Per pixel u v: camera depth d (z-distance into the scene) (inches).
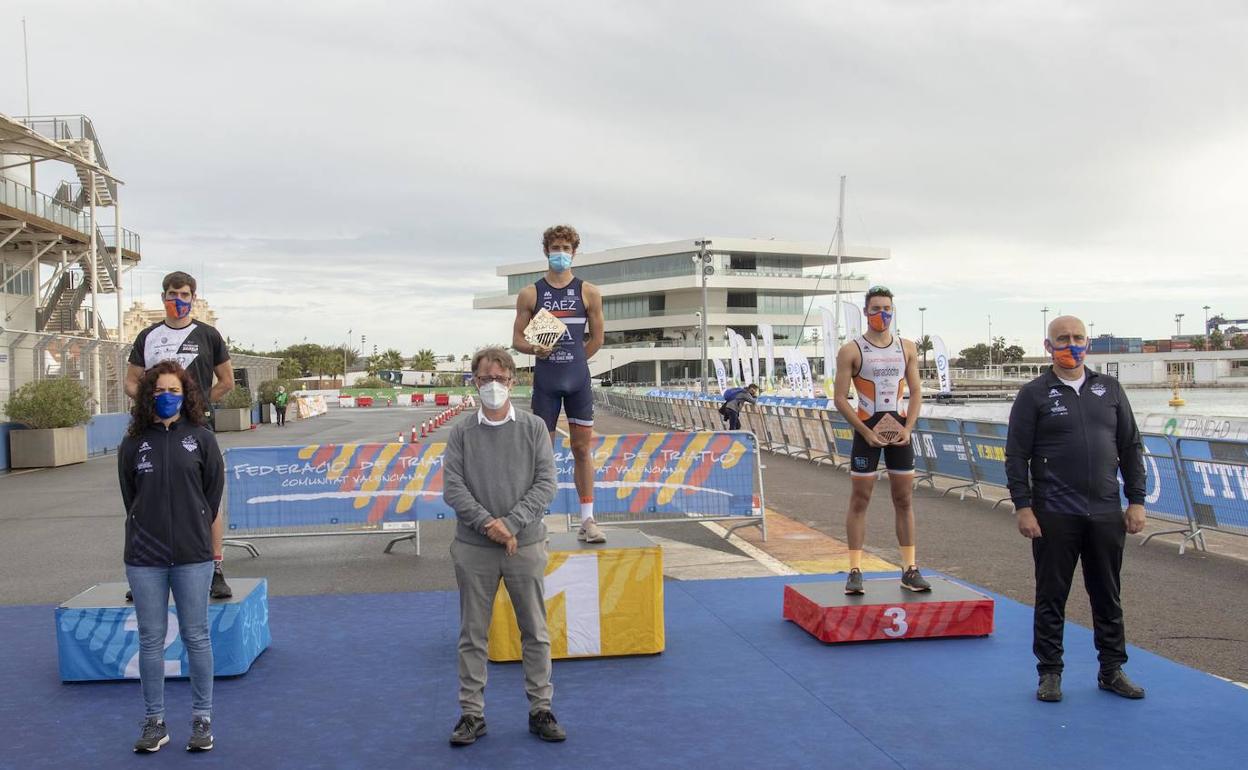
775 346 4202.8
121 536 444.5
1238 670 225.3
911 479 258.4
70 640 219.3
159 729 178.7
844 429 740.0
